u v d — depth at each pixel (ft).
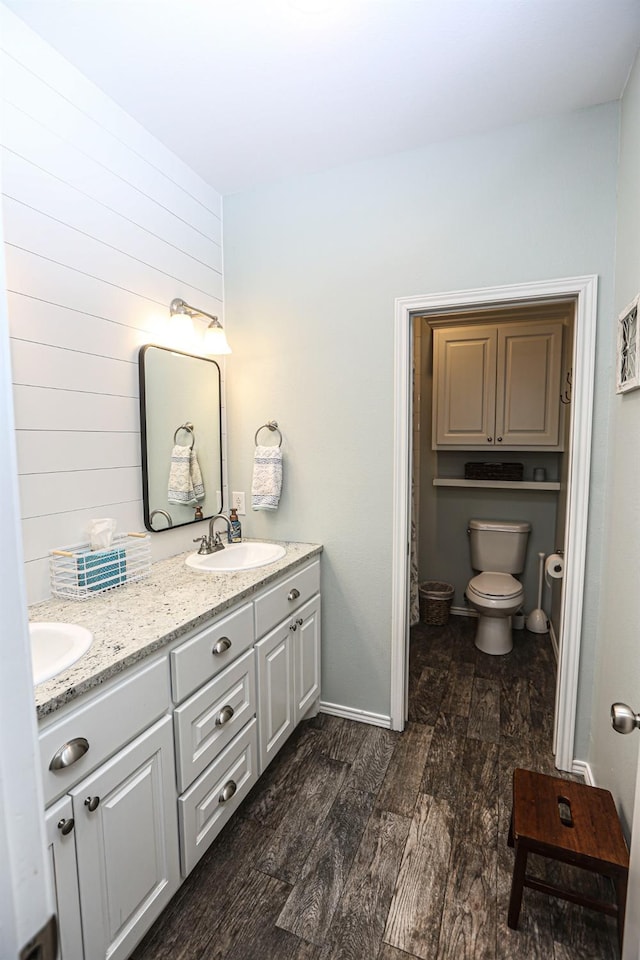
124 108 5.79
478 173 6.33
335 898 4.72
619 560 5.28
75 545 5.35
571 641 6.36
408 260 6.77
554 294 6.10
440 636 11.03
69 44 4.80
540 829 4.37
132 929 3.95
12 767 1.24
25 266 4.73
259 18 4.46
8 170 4.53
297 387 7.61
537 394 10.85
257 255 7.70
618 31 4.62
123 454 6.02
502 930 4.41
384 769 6.57
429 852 5.23
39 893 1.29
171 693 4.40
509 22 4.51
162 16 4.44
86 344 5.45
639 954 2.94
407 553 7.29
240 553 7.55
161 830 4.29
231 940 4.34
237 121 6.03
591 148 5.81
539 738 7.25
